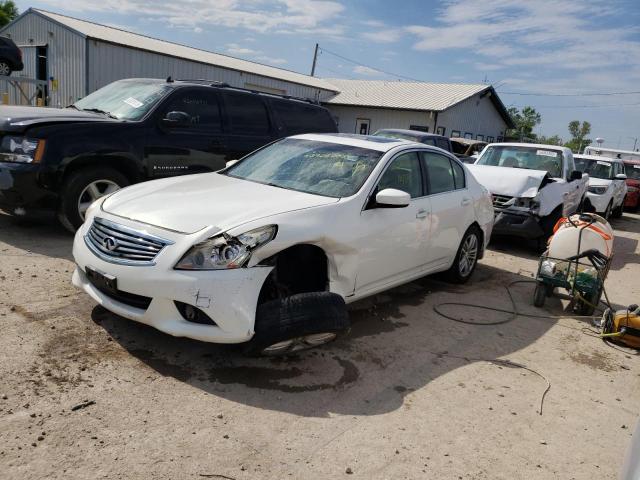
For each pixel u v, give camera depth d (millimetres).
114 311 3588
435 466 2859
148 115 6559
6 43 16328
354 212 4184
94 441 2713
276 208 3814
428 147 5566
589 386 4023
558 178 9375
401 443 3023
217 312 3283
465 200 5918
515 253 8766
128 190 4367
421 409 3410
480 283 6590
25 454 2551
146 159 6473
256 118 7824
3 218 6754
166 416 3006
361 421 3195
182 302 3322
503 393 3752
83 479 2447
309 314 3430
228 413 3109
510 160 10055
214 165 7207
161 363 3564
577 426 3434
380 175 4586
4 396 2967
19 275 4762
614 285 7426
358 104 29266
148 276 3369
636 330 4828
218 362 3672
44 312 4066
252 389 3396
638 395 3969
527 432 3295
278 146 5371
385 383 3693
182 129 6844
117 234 3627
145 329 3988
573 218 6016
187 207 3789
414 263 5125
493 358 4336
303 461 2770
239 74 23672
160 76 20562
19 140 5676
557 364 4367
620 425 3510
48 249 5633
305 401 3336
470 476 2811
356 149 4961
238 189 4348
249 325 3326
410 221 4832
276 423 3070
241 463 2697
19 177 5625
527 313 5594
